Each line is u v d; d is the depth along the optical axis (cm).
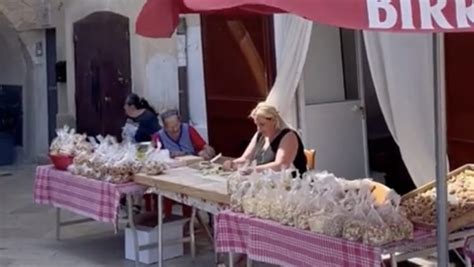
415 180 491
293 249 335
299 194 342
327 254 318
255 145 491
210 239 541
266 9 424
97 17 830
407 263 447
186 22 710
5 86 1038
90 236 598
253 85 622
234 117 647
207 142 682
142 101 688
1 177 927
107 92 821
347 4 240
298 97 593
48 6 930
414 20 230
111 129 816
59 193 541
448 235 307
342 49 629
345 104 619
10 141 1031
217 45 656
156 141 573
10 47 1010
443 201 282
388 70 490
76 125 874
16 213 703
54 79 980
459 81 455
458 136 459
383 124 697
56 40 931
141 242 510
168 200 542
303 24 564
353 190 337
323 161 605
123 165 478
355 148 626
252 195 365
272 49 600
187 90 720
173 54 733
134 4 775
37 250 557
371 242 301
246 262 431
